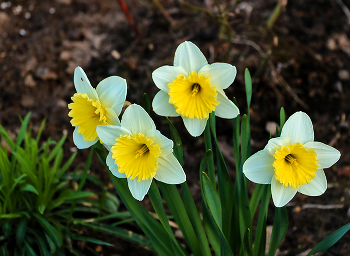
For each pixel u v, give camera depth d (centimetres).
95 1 152
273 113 116
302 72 121
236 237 87
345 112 115
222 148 111
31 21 147
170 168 75
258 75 118
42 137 116
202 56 75
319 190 75
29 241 94
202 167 79
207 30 130
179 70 75
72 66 132
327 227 99
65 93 127
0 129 97
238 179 83
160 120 117
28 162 95
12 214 92
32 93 126
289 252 96
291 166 75
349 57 125
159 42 132
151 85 120
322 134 112
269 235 98
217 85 75
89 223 97
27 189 92
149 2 148
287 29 131
